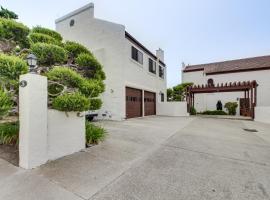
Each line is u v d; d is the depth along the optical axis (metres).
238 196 2.57
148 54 15.94
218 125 10.60
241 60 23.16
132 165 3.68
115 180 2.97
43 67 4.92
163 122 11.20
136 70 13.44
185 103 17.59
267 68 19.25
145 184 2.87
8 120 5.88
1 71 3.24
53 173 3.15
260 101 19.33
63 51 5.00
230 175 3.32
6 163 3.49
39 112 3.46
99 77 5.79
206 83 22.16
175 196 2.53
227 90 16.34
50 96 4.45
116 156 4.20
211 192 2.67
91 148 4.74
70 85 4.32
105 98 11.74
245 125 10.83
